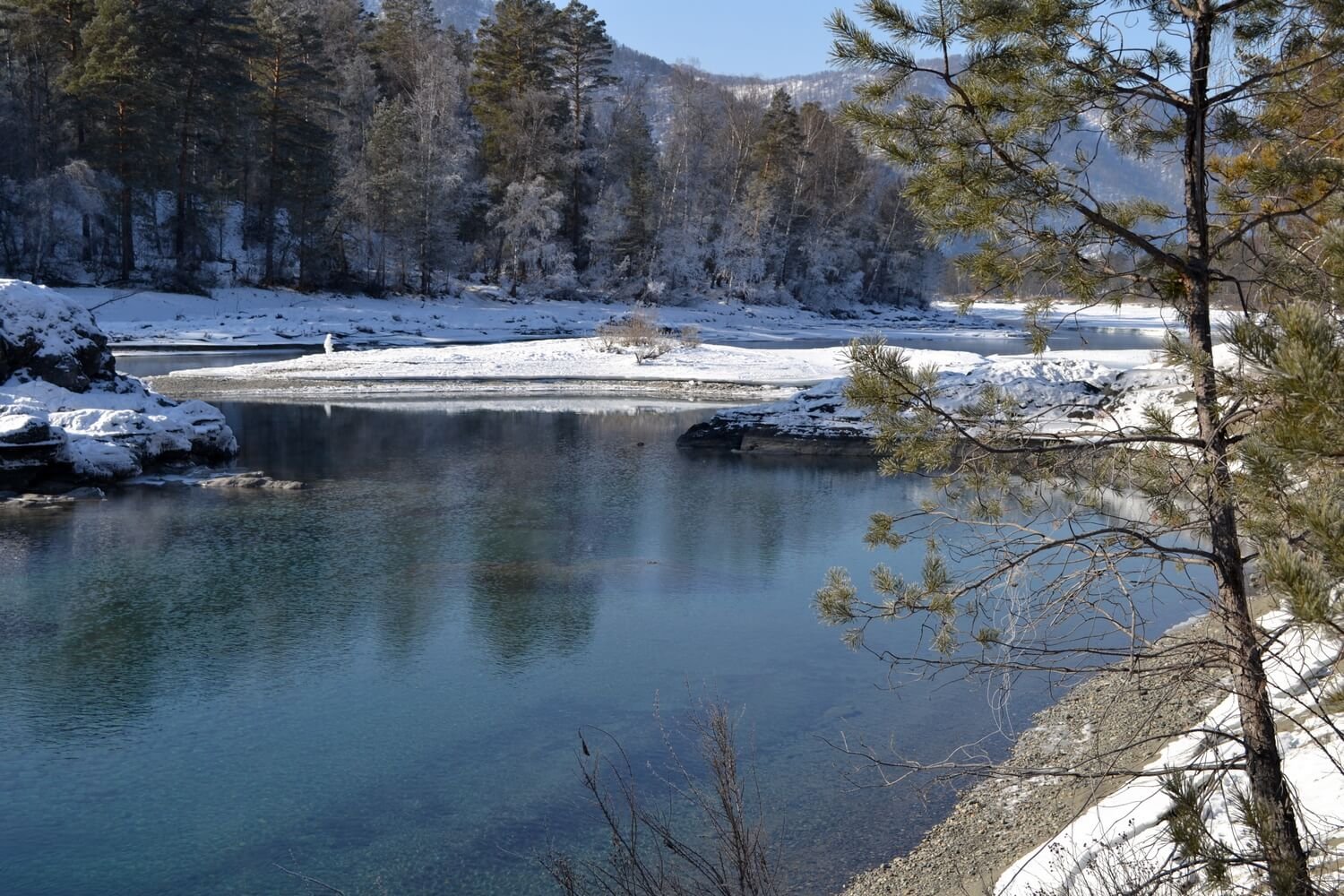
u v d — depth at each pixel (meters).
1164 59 4.87
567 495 20.75
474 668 10.83
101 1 58.88
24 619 12.45
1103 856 5.69
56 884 6.76
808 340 69.25
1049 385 24.75
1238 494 3.97
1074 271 4.98
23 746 8.91
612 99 94.88
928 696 9.93
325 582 14.14
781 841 7.11
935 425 5.21
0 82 64.00
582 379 42.53
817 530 17.52
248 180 73.06
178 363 46.59
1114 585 7.01
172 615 12.65
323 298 69.25
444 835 7.32
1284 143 4.93
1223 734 4.40
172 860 7.04
